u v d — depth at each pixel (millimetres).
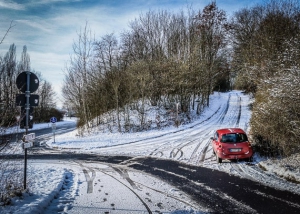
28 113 7746
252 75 19109
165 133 24859
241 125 25000
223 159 13289
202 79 33938
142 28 39688
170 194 8391
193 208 7062
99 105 32250
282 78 11602
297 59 13234
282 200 7477
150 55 37219
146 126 28031
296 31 21266
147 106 32531
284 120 10680
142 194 8414
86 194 8406
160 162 14039
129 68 32438
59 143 24781
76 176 11188
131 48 39375
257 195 7992
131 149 19203
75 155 18281
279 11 25422
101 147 21422
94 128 30281
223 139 12844
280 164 10766
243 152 12367
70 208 7020
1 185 7602
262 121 12672
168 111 30891
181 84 30484
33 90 7816
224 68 40250
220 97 48531
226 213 6684
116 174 11547
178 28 37656
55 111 71562
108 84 32281
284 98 10672
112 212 6742
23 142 7770
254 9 39094
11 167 11586
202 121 29406
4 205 6324
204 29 37469
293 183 9078
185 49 34250
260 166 11609
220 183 9477
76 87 32406
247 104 39344
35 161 16078
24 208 6219
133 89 30234
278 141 11445
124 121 29688
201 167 12297
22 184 8484
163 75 31359
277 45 20047
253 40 26906
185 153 16094
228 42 40531
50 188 8555
